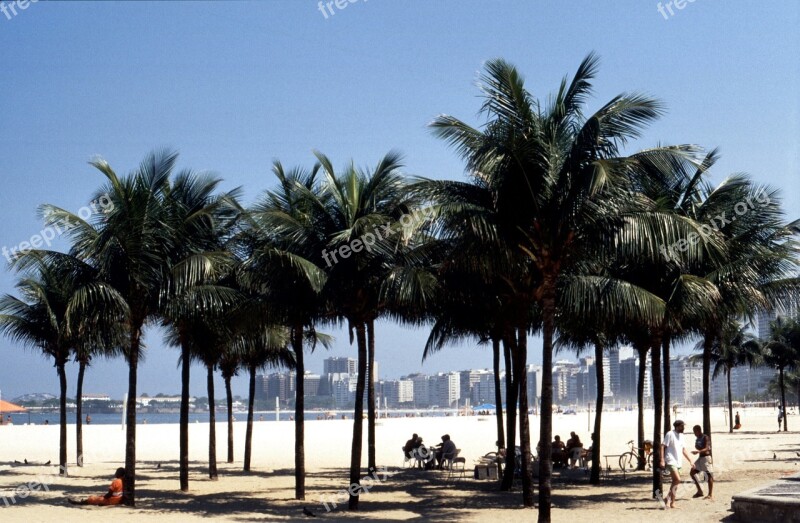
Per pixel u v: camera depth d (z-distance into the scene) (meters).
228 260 20.41
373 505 20.20
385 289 18.67
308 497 22.08
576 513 17.98
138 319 20.38
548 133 16.77
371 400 25.48
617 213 16.39
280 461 36.97
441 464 30.08
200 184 21.00
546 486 15.39
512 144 15.63
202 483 26.20
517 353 21.66
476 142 16.23
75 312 19.62
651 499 19.84
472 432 69.25
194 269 19.25
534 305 22.19
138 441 54.31
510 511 18.69
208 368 27.56
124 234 19.23
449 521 17.19
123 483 20.39
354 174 19.61
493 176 16.41
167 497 22.16
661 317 18.02
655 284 19.72
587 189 14.88
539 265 16.56
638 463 28.33
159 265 20.12
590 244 16.89
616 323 21.00
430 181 17.16
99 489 24.34
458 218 16.19
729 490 21.17
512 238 16.61
